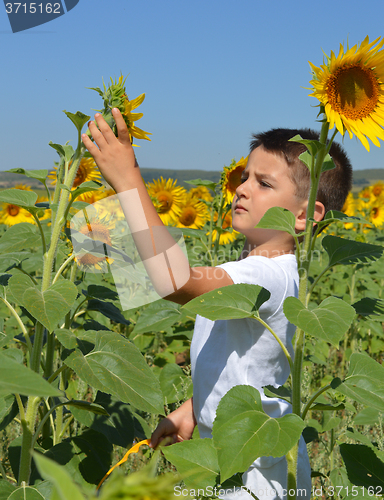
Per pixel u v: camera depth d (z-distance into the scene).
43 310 1.38
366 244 1.53
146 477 0.33
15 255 2.37
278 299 1.72
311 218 1.39
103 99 1.66
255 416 1.18
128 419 2.11
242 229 2.02
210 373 1.85
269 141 1.99
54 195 2.24
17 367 0.74
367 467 1.59
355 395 1.26
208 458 1.42
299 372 1.41
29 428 1.72
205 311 1.34
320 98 1.30
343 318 1.15
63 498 0.31
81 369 1.53
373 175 89.38
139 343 4.13
